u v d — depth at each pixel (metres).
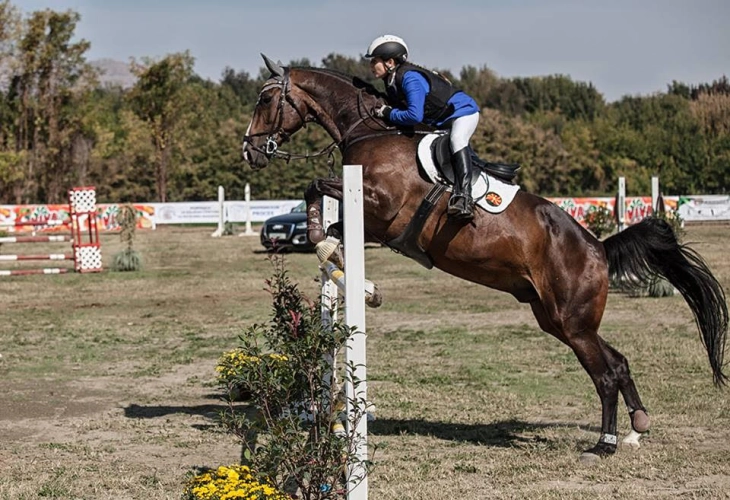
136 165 58.53
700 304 7.54
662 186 59.47
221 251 29.77
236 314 16.00
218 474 5.18
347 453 4.96
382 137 7.27
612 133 62.06
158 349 12.55
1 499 6.06
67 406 9.09
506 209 7.10
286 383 5.16
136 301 17.86
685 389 9.62
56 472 6.73
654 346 12.17
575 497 6.04
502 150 58.72
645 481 6.50
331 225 7.25
